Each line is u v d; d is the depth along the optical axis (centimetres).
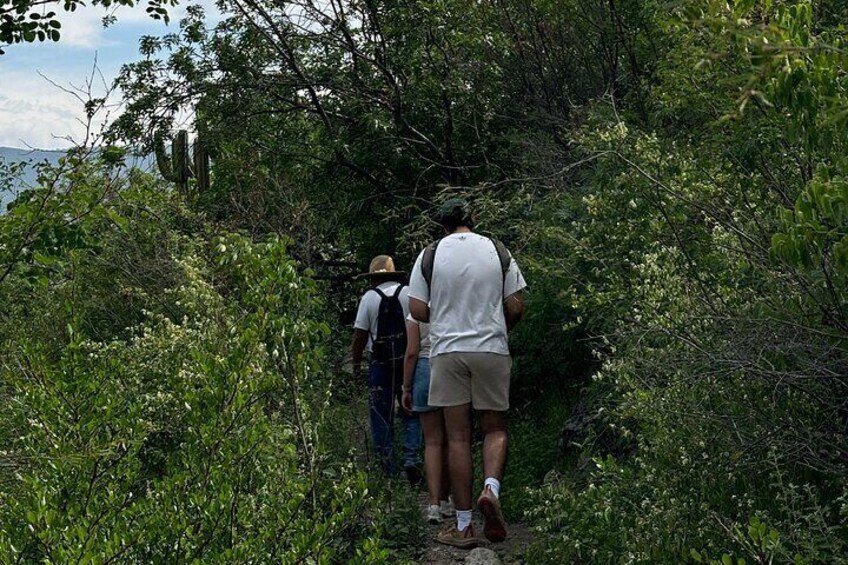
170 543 430
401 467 784
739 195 573
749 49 358
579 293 751
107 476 477
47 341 849
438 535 655
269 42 1214
